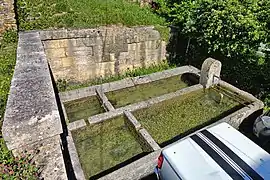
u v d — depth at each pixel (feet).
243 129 18.86
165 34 26.86
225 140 12.42
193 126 18.88
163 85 24.77
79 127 16.71
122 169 13.03
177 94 21.20
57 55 21.93
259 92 21.54
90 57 23.57
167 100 20.63
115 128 18.42
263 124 16.42
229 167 10.74
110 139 17.38
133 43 25.25
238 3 21.54
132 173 13.12
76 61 23.11
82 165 15.08
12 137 6.56
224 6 21.54
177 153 11.80
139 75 26.32
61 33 21.02
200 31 24.02
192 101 22.16
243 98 20.80
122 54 25.18
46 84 9.84
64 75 23.24
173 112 20.66
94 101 21.40
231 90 21.93
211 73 22.00
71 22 23.13
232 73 23.86
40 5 24.80
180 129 18.52
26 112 7.30
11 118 6.93
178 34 27.94
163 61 28.71
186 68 26.37
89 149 16.42
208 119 19.70
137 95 22.84
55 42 21.24
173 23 27.58
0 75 14.64
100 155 15.90
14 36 20.02
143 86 23.68
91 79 24.85
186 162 11.23
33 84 9.78
